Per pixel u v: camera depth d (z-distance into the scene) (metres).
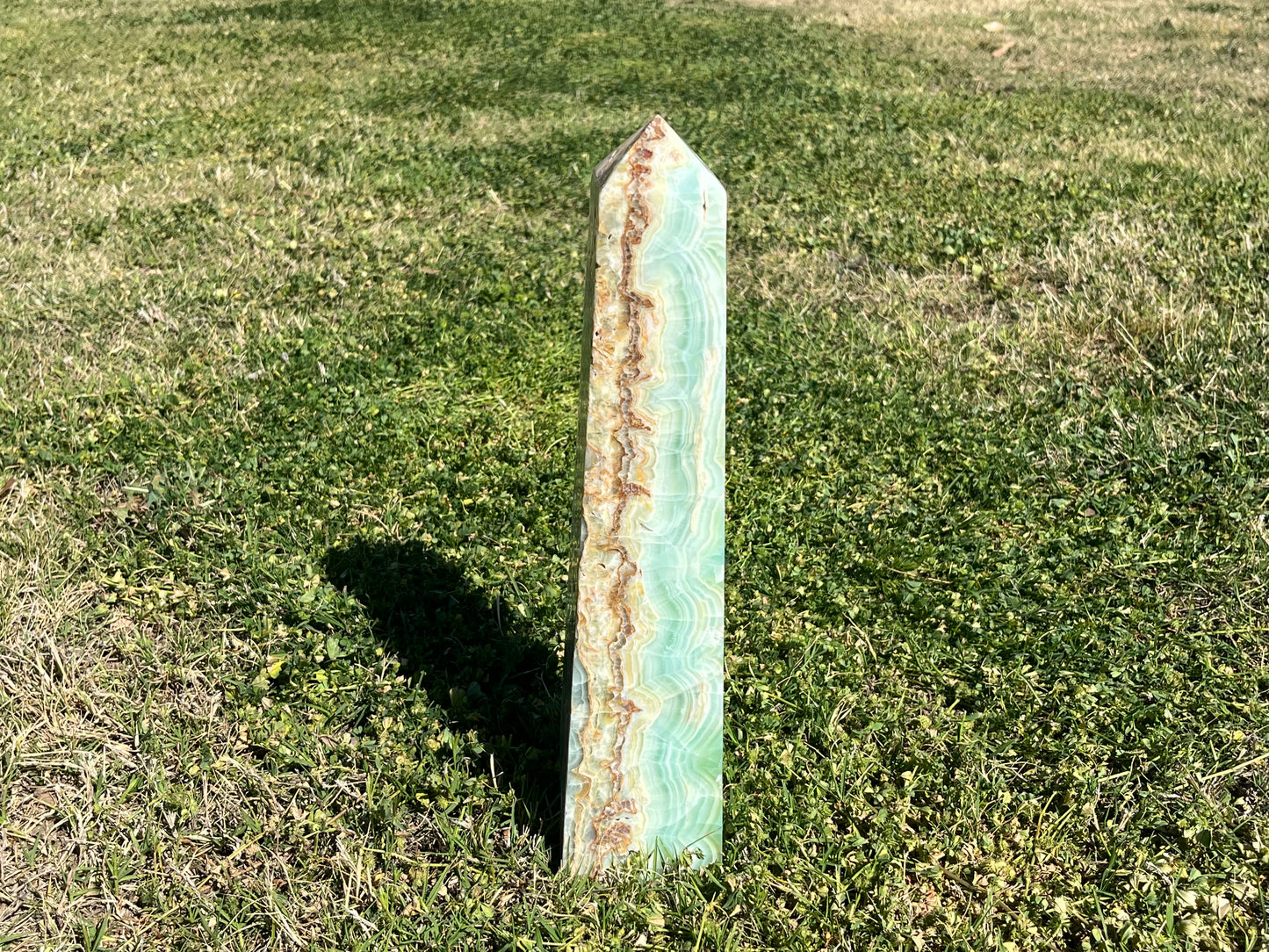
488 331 1.19
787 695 0.73
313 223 1.49
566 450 0.98
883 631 0.78
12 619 0.76
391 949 0.59
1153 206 1.45
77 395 1.03
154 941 0.60
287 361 1.11
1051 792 0.67
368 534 0.86
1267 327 1.09
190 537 0.86
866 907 0.61
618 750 0.58
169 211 1.52
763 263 1.38
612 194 0.51
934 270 1.34
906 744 0.70
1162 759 0.68
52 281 1.27
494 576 0.82
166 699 0.73
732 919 0.60
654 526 0.55
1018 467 0.94
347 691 0.73
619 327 0.52
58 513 0.87
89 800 0.66
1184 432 0.97
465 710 0.71
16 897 0.61
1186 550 0.84
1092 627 0.77
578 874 0.61
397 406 1.04
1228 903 0.60
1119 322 1.14
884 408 1.03
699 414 0.54
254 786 0.67
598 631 0.56
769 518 0.88
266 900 0.61
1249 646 0.76
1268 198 1.45
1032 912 0.61
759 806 0.65
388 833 0.64
